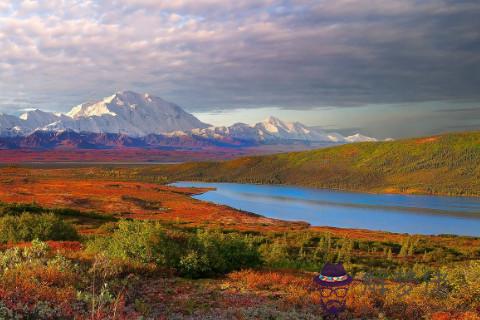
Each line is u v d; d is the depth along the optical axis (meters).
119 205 139.88
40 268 12.48
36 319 8.23
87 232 54.09
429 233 142.25
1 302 8.29
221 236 20.38
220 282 16.08
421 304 12.83
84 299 9.87
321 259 54.44
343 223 160.88
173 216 125.81
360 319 11.11
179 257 17.33
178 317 9.95
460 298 13.99
